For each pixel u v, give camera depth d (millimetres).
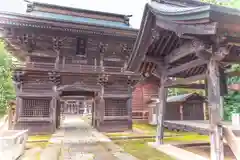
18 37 13250
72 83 14188
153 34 5902
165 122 8047
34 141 10031
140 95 21203
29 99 13258
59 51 14211
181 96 17234
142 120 20531
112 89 14719
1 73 11500
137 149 7789
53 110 13430
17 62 13664
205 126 5766
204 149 7598
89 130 14844
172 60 6660
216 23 3576
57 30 13297
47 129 13156
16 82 12867
